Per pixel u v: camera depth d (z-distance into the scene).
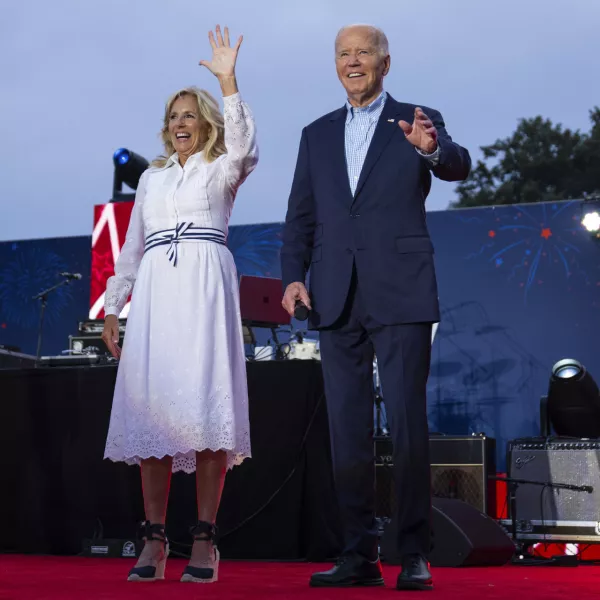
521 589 3.49
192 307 3.79
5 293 12.03
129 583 3.51
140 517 5.30
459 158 3.45
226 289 3.90
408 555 3.44
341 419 3.63
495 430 10.52
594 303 10.51
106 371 5.45
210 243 3.88
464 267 10.88
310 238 3.90
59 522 5.44
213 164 3.92
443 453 6.54
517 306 10.70
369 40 3.75
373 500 3.65
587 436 7.05
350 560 3.54
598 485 6.15
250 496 5.07
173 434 3.67
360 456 3.61
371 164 3.67
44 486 5.50
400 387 3.53
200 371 3.72
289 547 4.97
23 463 5.55
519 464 6.36
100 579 3.70
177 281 3.82
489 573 4.54
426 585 3.37
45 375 5.58
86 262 11.83
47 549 5.45
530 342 10.59
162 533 3.73
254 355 7.45
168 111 4.04
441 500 5.29
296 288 3.72
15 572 4.05
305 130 3.94
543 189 20.91
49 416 5.55
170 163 4.01
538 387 10.51
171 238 3.87
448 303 10.88
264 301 7.33
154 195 3.94
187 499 5.24
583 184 20.67
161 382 3.73
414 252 3.59
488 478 6.41
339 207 3.69
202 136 4.02
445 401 10.70
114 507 5.35
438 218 11.04
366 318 3.61
